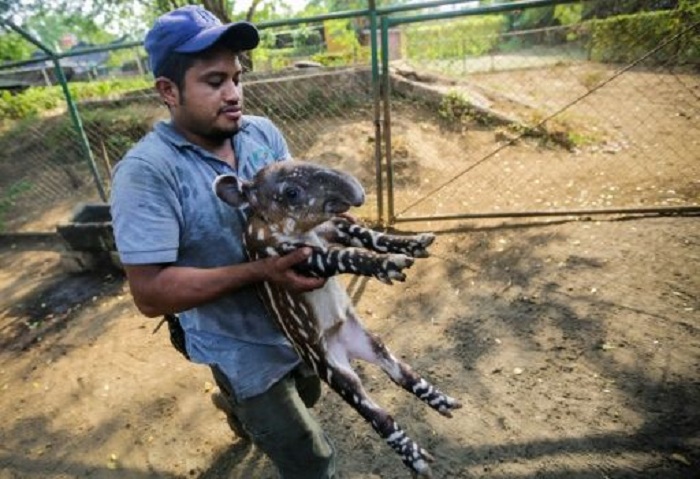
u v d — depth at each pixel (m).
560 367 3.48
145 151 1.79
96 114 9.91
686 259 4.43
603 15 13.16
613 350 3.55
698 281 4.13
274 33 9.91
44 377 4.22
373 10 4.77
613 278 4.32
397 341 3.98
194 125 1.84
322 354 1.88
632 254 4.62
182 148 1.86
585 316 3.92
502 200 6.17
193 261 1.92
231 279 1.70
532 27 19.61
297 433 2.10
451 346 3.85
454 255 5.09
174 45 1.70
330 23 11.16
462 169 7.08
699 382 3.20
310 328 1.85
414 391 2.00
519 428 3.07
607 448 2.86
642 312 3.87
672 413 3.02
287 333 1.92
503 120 8.38
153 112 9.85
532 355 3.63
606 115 8.78
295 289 1.69
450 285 4.61
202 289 1.71
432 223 5.76
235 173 2.02
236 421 3.07
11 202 8.63
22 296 5.59
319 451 2.18
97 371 4.18
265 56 11.16
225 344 2.02
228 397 2.25
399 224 5.78
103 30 13.15
